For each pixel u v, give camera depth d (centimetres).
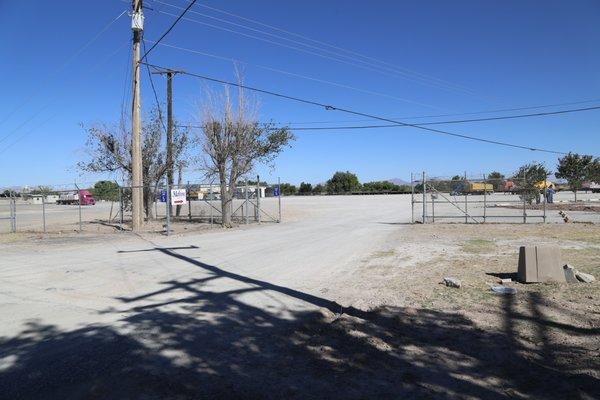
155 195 2912
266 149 2673
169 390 474
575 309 728
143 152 2838
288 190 10000
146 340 628
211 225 2467
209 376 509
